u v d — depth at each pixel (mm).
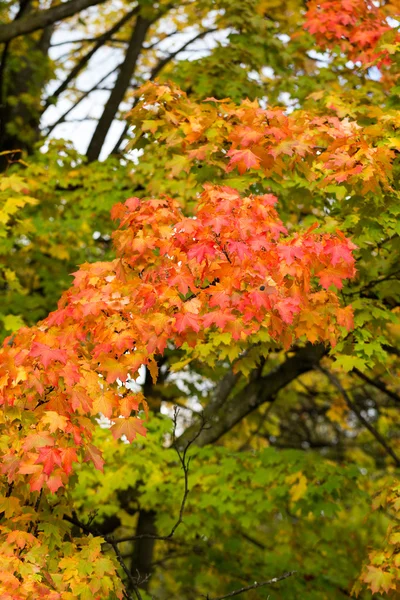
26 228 6836
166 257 3893
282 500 6793
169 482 7227
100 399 3691
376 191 4453
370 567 4641
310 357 7613
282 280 3836
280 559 8016
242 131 4367
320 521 8617
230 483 6910
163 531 7441
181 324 3602
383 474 10312
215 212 3771
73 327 3838
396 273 5629
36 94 11039
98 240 9281
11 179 6223
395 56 5516
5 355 3609
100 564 3844
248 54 7301
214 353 5277
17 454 3619
